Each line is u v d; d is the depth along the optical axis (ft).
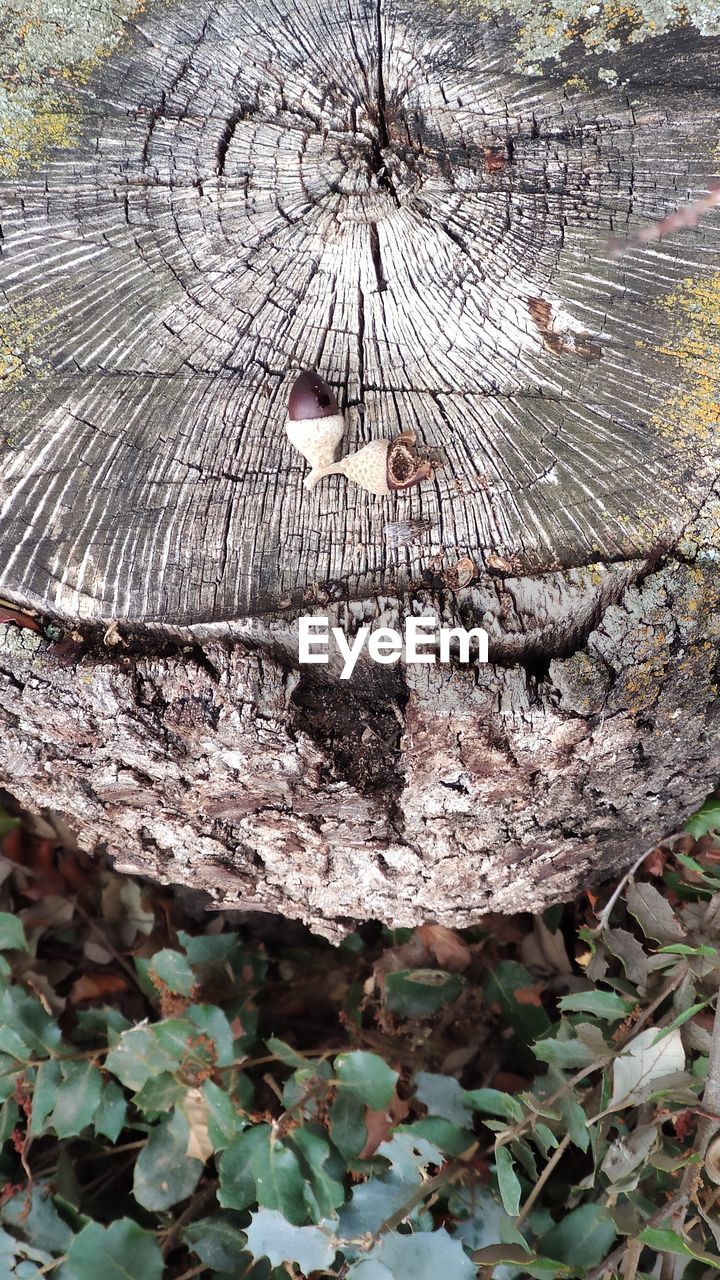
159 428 1.52
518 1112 1.59
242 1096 1.74
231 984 1.87
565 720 1.50
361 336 1.55
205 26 1.59
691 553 1.48
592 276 1.55
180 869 1.77
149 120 1.57
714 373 1.52
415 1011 1.85
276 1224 1.59
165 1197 1.69
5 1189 1.73
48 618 1.52
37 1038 1.73
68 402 1.52
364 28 1.57
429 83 1.57
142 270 1.56
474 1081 1.85
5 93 1.59
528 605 1.47
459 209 1.56
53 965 1.98
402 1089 1.83
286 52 1.58
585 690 1.48
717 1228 1.51
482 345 1.55
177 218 1.57
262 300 1.55
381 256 1.56
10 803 2.02
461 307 1.55
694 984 1.65
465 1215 1.62
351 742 1.54
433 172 1.56
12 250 1.56
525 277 1.55
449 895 1.77
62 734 1.56
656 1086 1.57
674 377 1.53
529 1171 1.61
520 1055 1.86
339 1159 1.68
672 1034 1.61
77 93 1.59
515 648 1.48
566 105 1.57
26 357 1.53
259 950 1.99
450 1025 1.88
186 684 1.50
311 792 1.57
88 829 1.75
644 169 1.56
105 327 1.54
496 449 1.51
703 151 1.56
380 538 1.49
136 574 1.49
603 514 1.49
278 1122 1.66
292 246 1.56
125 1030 1.80
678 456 1.50
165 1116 1.75
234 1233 1.68
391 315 1.55
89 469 1.51
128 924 2.00
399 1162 1.62
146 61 1.59
